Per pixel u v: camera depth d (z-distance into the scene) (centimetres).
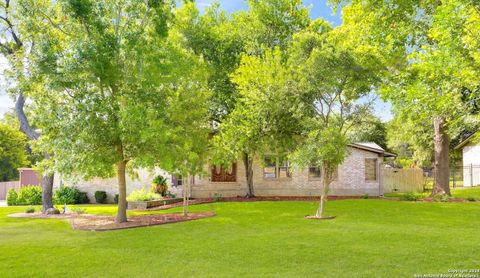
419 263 815
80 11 1329
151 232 1262
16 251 995
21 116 2042
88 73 1316
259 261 858
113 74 1350
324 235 1152
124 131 1300
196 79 1634
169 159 1393
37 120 1405
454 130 2275
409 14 1819
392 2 1791
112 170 1421
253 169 2769
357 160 2833
